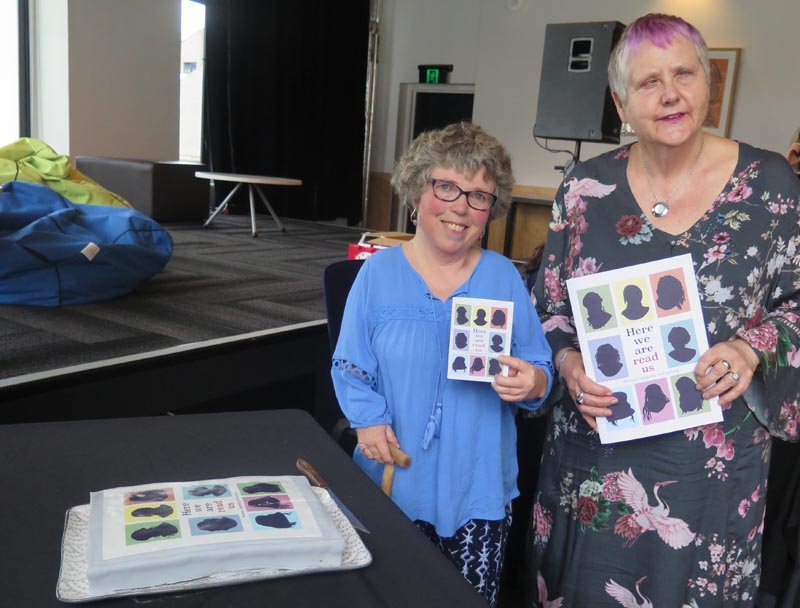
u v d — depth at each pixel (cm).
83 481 91
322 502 87
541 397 127
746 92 645
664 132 120
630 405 128
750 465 131
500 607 202
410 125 885
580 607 141
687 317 125
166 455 101
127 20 717
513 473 139
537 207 642
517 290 134
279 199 907
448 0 838
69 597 66
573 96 427
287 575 74
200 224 690
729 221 125
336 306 168
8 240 304
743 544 133
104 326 287
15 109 685
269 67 863
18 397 209
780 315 125
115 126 726
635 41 121
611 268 133
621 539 136
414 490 128
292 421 118
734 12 643
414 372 127
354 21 862
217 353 270
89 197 443
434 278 131
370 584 75
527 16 746
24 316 295
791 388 125
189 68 835
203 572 71
